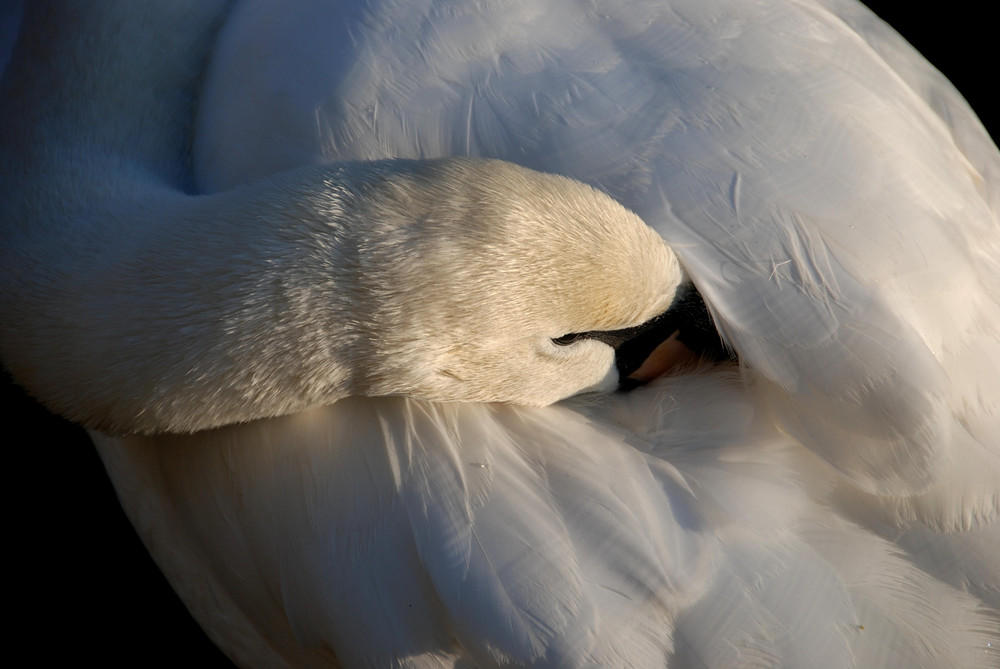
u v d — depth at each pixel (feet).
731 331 8.47
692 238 8.50
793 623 8.41
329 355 8.46
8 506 9.36
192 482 8.61
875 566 8.46
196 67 8.86
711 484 8.48
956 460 8.46
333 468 8.52
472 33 8.63
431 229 8.45
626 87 8.57
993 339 8.53
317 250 8.45
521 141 8.57
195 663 9.22
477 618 8.41
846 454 8.45
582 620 8.40
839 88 8.59
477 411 8.54
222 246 8.48
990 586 8.47
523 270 8.45
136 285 8.50
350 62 8.64
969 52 11.17
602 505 8.46
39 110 8.75
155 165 8.77
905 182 8.54
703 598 8.42
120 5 8.80
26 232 8.61
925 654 8.45
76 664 9.21
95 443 8.93
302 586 8.52
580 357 8.55
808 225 8.48
